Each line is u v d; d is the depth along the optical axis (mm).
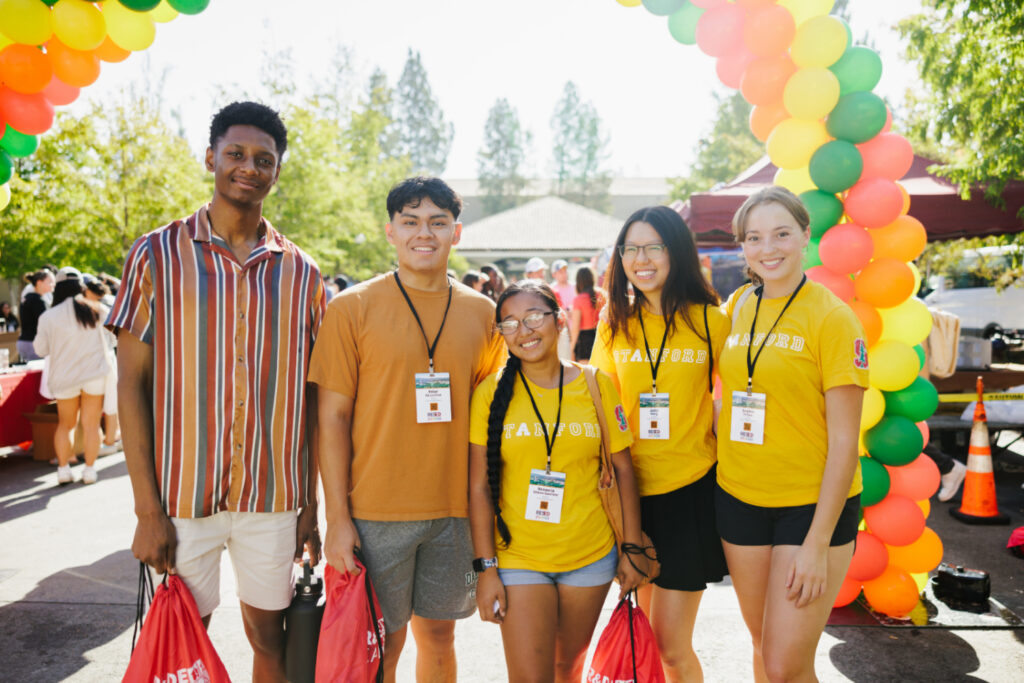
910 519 3209
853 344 1999
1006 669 2930
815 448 2086
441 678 2490
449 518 2295
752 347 2158
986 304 11227
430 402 2197
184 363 2107
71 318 5805
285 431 2219
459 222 2275
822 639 3203
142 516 2082
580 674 2307
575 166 71875
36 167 11781
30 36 2871
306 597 2332
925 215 5180
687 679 2447
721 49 3303
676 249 2336
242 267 2160
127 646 3186
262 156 2162
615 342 2492
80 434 6793
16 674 2945
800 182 3432
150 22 3066
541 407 2156
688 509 2354
